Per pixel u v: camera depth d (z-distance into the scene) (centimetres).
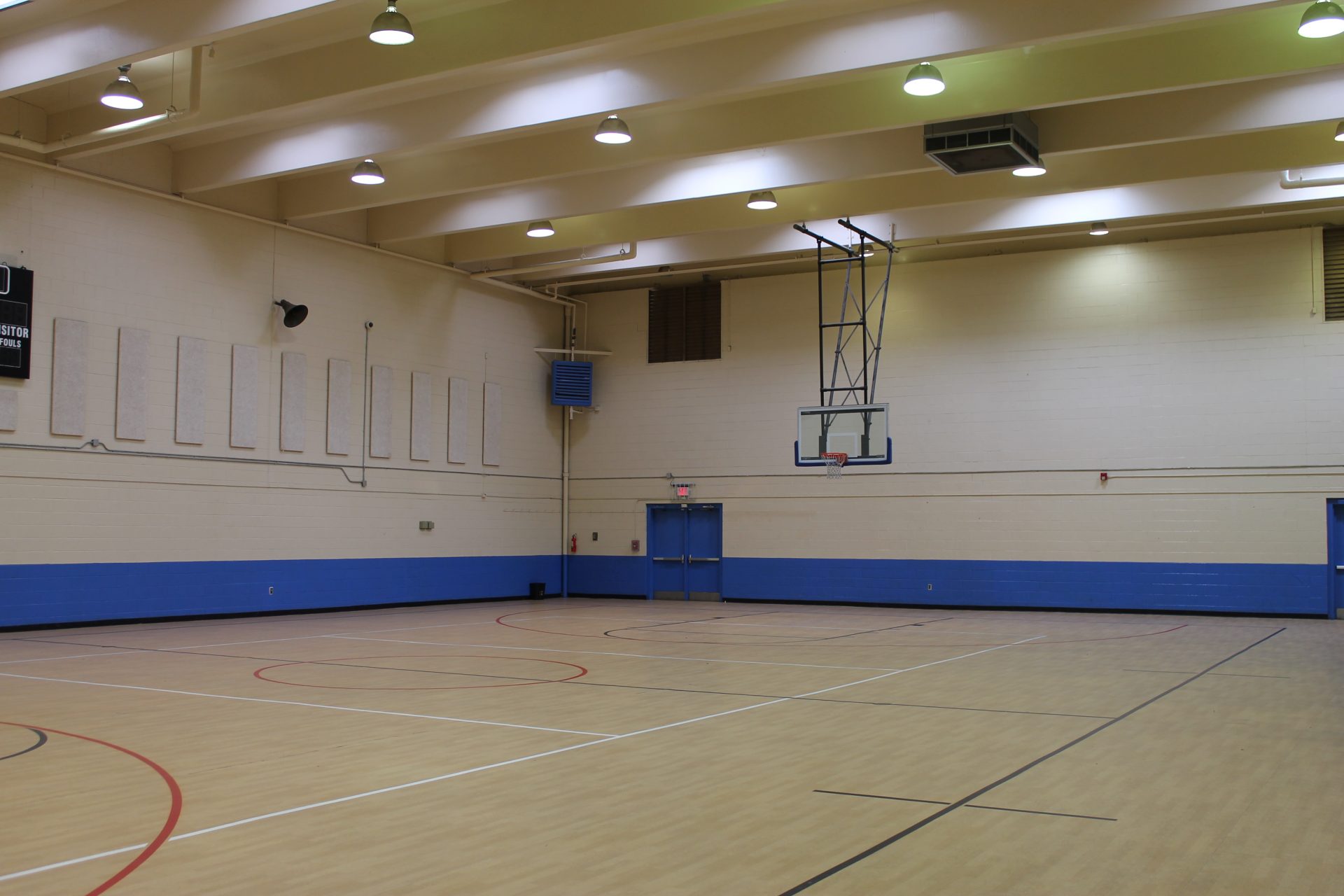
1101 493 1956
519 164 1515
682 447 2277
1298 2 988
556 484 2336
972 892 412
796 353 2192
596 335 2353
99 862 446
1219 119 1291
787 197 1697
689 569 2294
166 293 1582
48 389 1441
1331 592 1816
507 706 870
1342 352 1817
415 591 1988
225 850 464
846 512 2138
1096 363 1969
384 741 715
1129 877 432
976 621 1792
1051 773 625
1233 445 1877
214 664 1130
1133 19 1034
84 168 1484
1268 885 423
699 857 458
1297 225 1853
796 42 1170
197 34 1098
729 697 923
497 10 1162
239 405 1677
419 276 2008
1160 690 972
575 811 535
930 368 2080
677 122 1414
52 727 763
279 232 1747
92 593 1488
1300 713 844
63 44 1186
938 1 1109
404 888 415
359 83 1236
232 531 1669
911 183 1617
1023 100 1235
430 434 2023
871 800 558
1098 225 1845
